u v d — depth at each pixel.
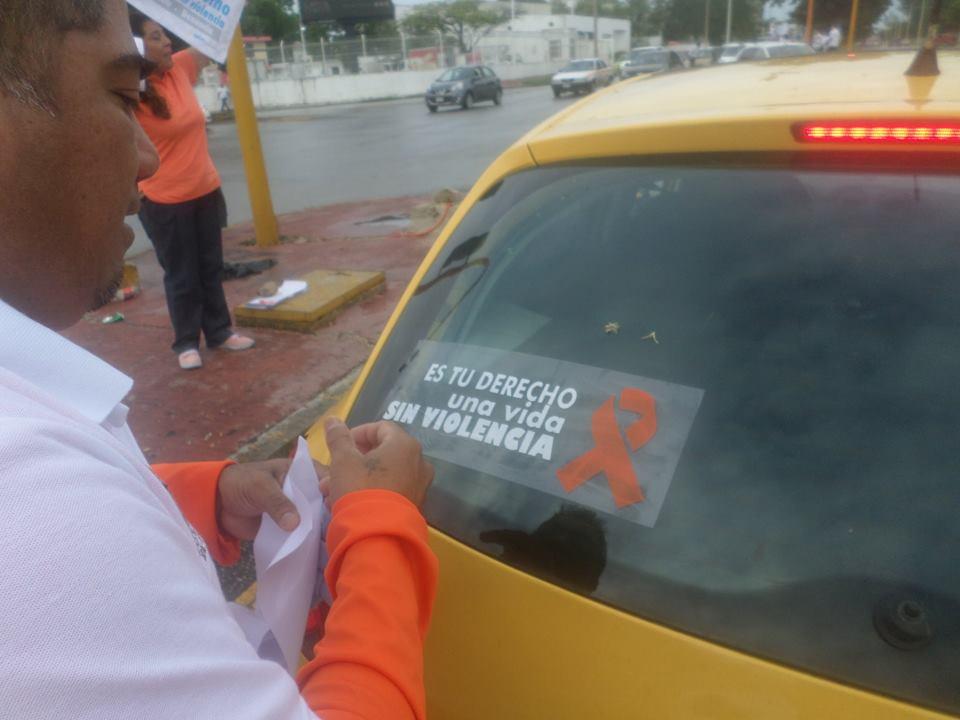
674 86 1.84
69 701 0.52
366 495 1.05
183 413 4.37
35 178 0.76
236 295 6.50
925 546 1.09
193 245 4.82
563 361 1.47
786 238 1.38
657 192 1.54
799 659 1.06
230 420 4.26
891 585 1.08
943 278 1.25
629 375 1.39
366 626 0.90
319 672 0.88
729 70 2.00
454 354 1.62
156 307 6.30
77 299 0.86
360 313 5.88
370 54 44.25
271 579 1.15
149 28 3.97
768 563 1.15
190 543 0.71
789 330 1.32
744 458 1.24
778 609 1.11
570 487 1.32
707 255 1.44
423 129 22.20
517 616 1.24
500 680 1.22
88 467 0.60
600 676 1.14
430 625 1.30
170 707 0.58
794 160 1.40
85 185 0.79
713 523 1.20
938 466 1.13
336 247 8.04
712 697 1.07
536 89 42.88
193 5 2.93
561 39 56.81
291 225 9.34
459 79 29.84
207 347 5.29
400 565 0.99
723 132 1.43
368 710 0.83
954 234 1.26
